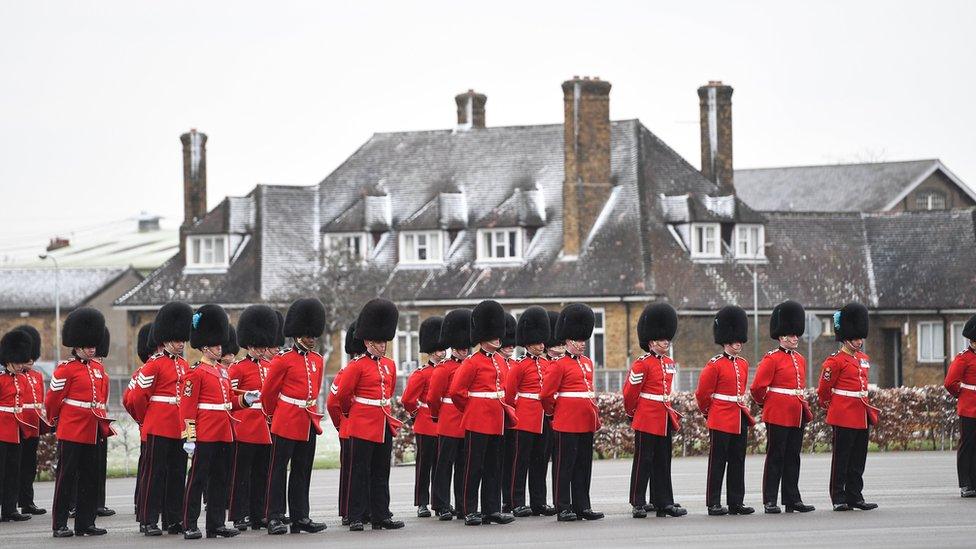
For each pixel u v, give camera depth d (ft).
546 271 226.38
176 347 79.66
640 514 81.76
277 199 246.27
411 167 247.29
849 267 237.45
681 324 223.10
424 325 86.02
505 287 227.20
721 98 242.58
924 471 107.96
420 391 85.56
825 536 71.31
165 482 79.46
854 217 243.81
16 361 87.40
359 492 78.84
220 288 243.19
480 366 80.59
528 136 243.19
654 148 237.66
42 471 120.16
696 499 92.27
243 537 77.05
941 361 230.27
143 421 80.02
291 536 76.79
